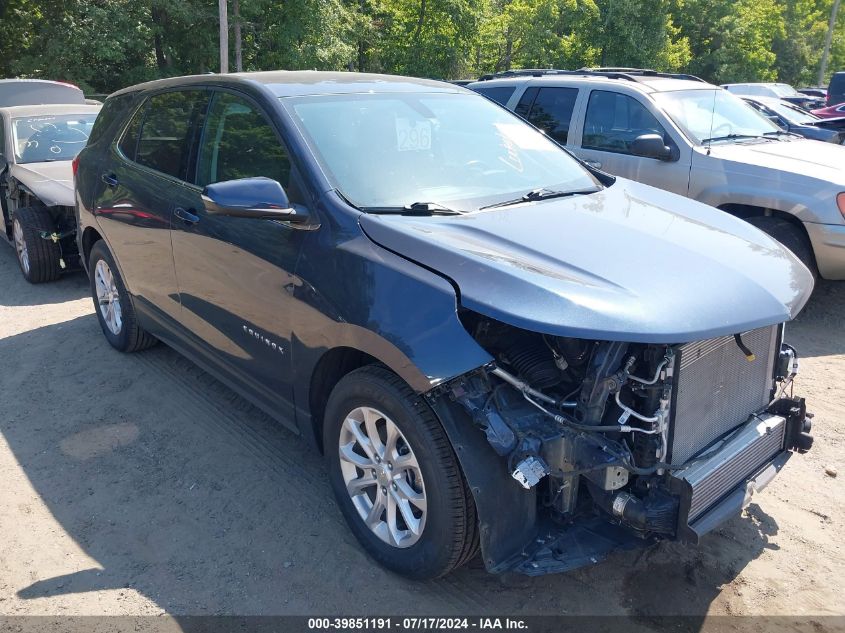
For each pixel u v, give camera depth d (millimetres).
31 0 26297
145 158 4617
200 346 4145
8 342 5680
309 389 3252
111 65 27625
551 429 2594
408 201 3289
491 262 2688
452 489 2664
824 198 5859
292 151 3365
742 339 2871
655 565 3125
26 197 7488
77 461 3979
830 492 3672
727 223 3492
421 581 3018
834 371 5246
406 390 2750
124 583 3047
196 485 3744
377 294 2807
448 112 4047
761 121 7496
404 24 32938
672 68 33625
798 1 52062
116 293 5227
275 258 3283
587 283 2625
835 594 2945
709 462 2701
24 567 3141
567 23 31266
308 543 3293
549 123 7848
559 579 3049
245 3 26484
